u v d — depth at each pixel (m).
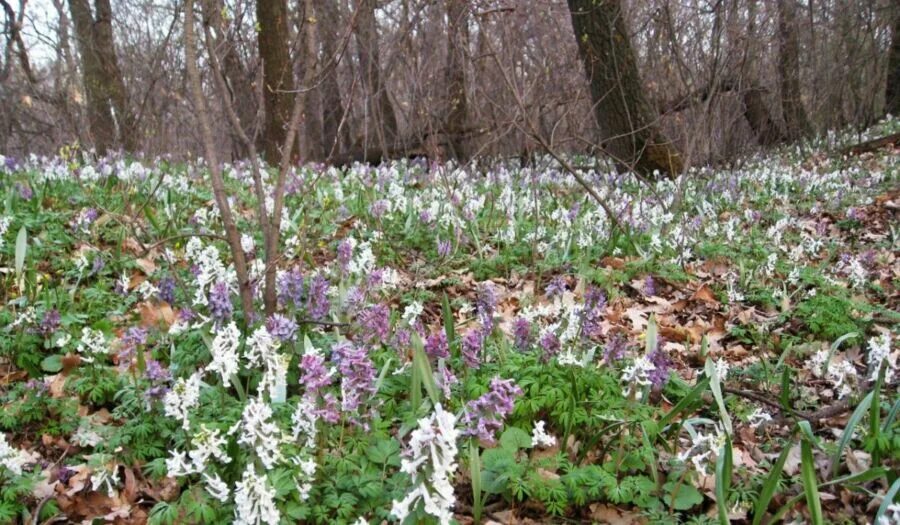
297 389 3.77
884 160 12.78
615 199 8.43
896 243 7.67
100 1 14.12
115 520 3.01
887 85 20.14
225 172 10.32
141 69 14.49
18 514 2.98
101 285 4.98
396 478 2.92
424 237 7.01
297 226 6.39
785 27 13.27
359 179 9.25
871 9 15.99
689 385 4.09
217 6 4.47
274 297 4.15
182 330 4.02
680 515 3.06
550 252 6.64
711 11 10.18
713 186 9.91
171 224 6.29
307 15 4.38
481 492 3.10
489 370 3.64
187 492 2.86
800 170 11.91
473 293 5.83
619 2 11.12
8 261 5.31
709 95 8.97
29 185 7.21
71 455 3.43
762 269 6.29
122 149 10.93
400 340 3.70
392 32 13.36
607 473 3.05
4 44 16.41
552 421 3.48
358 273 4.82
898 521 2.41
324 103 15.98
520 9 10.23
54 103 14.09
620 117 11.47
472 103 11.16
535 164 9.80
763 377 4.32
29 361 3.96
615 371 3.81
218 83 4.34
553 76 10.93
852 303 5.41
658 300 5.92
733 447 3.63
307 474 2.76
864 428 3.40
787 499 3.19
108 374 3.77
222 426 3.08
